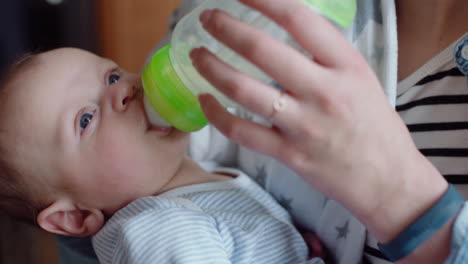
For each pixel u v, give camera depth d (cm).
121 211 72
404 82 64
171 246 64
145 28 173
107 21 169
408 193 47
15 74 76
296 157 45
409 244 48
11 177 76
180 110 57
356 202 48
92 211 76
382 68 65
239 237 70
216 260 63
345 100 42
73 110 71
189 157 88
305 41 42
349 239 68
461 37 60
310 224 76
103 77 74
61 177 72
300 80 41
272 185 80
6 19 147
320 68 42
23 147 73
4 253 132
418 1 64
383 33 66
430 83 62
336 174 45
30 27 154
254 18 51
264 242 72
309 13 42
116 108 69
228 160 92
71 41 164
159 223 66
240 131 44
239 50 41
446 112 61
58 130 70
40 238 137
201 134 90
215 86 43
